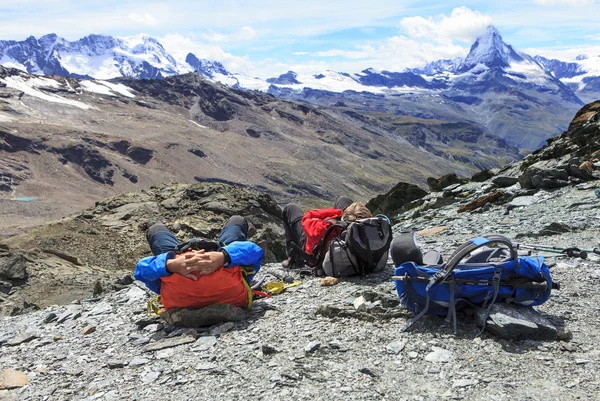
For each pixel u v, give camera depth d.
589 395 1.59
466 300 2.14
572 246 3.56
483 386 1.70
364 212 3.09
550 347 1.93
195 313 2.50
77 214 7.55
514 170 9.37
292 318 2.49
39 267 5.46
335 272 3.05
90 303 3.47
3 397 1.98
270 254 5.84
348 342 2.14
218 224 7.07
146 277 2.50
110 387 1.97
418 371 1.85
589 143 7.99
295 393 1.77
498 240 2.13
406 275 2.23
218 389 1.86
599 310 2.27
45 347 2.56
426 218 7.33
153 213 7.44
